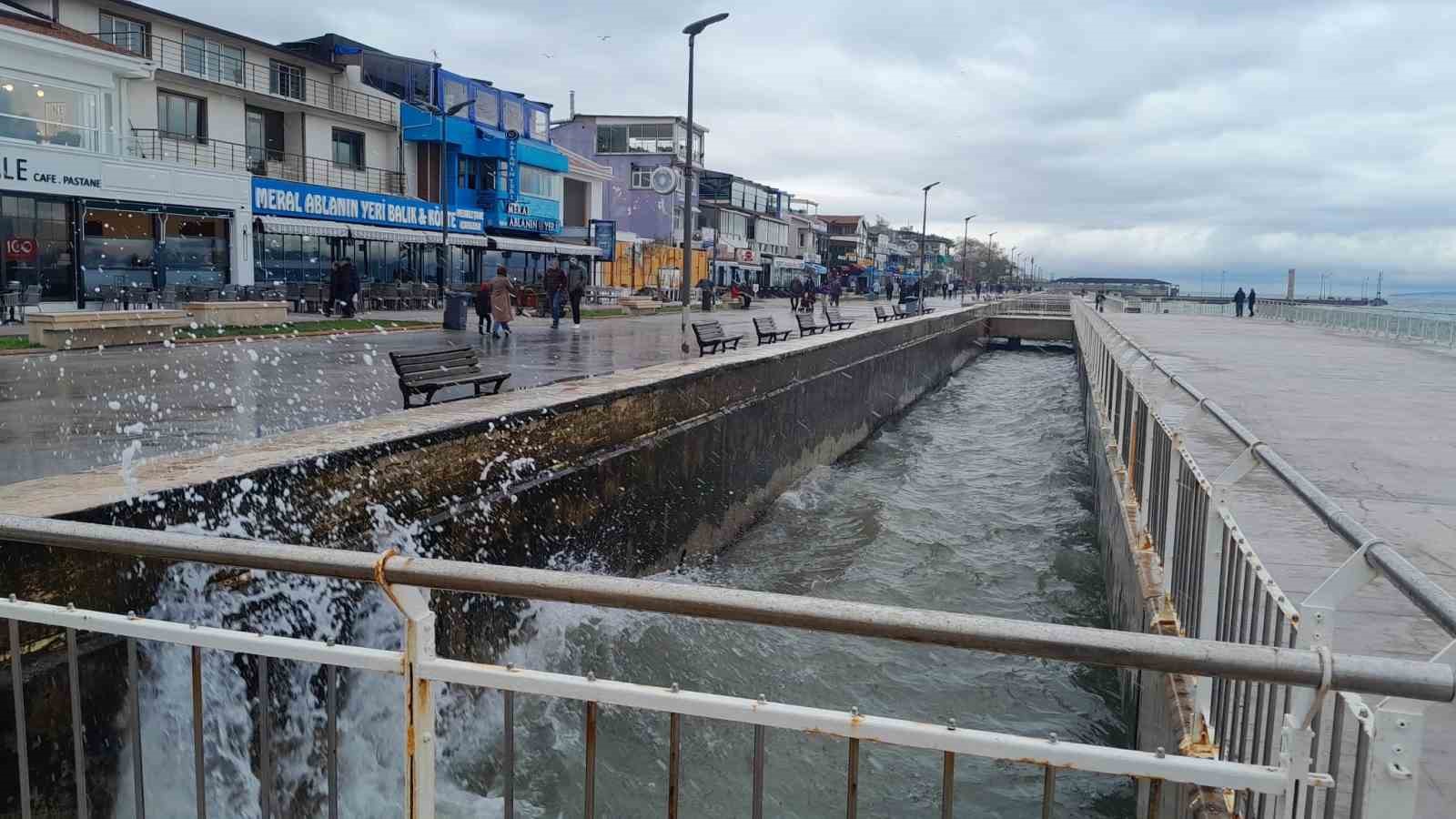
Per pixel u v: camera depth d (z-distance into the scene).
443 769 6.46
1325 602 2.47
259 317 21.92
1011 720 7.35
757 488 14.19
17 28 23.75
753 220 80.06
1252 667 1.79
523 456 8.12
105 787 4.17
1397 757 1.86
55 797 3.92
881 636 1.94
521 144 45.00
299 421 9.93
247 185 30.55
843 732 2.07
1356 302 98.31
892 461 19.48
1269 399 14.62
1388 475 9.09
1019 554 12.20
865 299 87.88
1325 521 2.76
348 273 25.56
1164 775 2.00
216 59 33.06
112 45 26.97
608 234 50.75
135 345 17.44
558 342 21.52
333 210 34.50
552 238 49.66
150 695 4.42
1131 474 8.73
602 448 9.54
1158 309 65.44
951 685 7.92
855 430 20.88
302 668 5.47
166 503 4.68
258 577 5.21
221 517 5.02
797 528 13.75
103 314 16.84
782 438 15.36
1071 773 6.63
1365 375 18.34
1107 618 9.83
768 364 14.65
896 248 143.12
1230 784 2.02
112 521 4.36
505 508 7.67
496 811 6.00
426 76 41.50
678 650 8.14
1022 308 58.53
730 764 6.60
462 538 7.10
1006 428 24.73
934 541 12.73
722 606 1.99
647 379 10.71
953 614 1.92
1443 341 26.67
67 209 25.53
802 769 6.57
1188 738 4.20
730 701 2.12
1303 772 2.02
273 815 5.19
